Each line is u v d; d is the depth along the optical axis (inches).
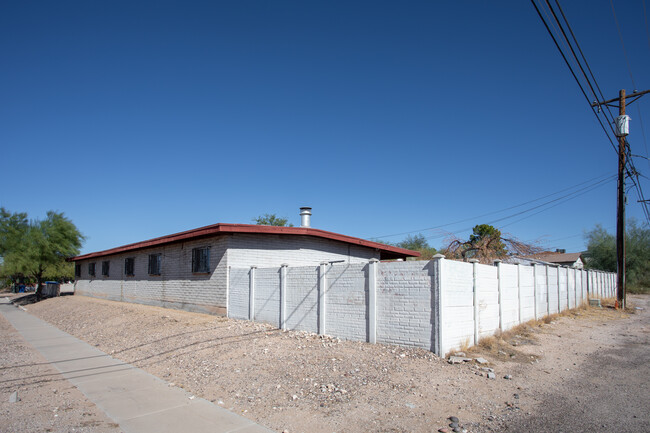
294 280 464.8
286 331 451.5
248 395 272.1
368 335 387.9
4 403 268.1
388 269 379.6
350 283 408.5
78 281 1267.2
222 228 540.7
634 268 1669.5
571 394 272.4
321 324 426.9
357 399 256.4
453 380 290.7
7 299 1638.8
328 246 672.4
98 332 567.5
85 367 370.3
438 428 215.0
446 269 355.6
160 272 743.1
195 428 220.1
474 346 387.9
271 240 604.4
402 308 367.2
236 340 418.6
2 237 1272.1
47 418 238.4
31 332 625.9
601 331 546.6
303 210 694.5
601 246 1738.4
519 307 524.1
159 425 225.1
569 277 779.4
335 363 324.5
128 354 416.5
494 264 468.4
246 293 530.6
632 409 243.8
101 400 271.1
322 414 235.0
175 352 397.7
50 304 1100.5
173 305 689.6
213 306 587.2
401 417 229.3
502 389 278.7
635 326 603.2
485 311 425.7
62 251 1286.9
